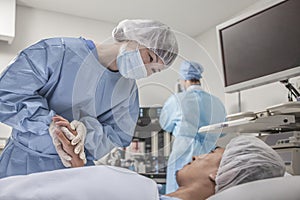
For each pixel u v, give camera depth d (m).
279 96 3.04
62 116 1.58
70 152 1.36
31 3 3.51
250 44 2.47
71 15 3.73
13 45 3.42
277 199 0.89
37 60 1.49
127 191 0.85
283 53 2.26
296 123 2.13
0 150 2.99
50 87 1.56
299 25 2.17
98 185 0.84
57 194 0.82
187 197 0.99
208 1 3.46
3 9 3.27
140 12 3.68
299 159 1.89
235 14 3.67
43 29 3.59
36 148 1.51
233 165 1.04
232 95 3.54
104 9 3.63
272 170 1.04
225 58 2.64
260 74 2.41
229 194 0.93
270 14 2.34
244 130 2.36
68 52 1.54
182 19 3.80
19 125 1.47
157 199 0.86
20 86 1.47
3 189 0.84
